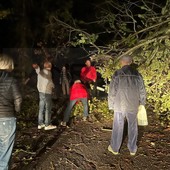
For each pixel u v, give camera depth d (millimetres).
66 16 5883
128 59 3119
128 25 5207
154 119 4320
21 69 6477
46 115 4039
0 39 8898
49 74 3926
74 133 3971
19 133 4012
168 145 3547
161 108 4211
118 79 3076
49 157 3328
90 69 5180
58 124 4324
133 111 3133
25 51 6766
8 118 2588
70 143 3668
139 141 3652
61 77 5852
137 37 4336
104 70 4406
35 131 4078
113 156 3312
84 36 4461
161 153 3365
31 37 7215
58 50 7207
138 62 4137
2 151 2648
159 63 3926
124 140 3652
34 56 6895
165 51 3877
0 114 2564
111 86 3102
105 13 5543
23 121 4453
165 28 3895
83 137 3838
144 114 3248
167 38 3869
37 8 6945
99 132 3980
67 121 4211
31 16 7062
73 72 6652
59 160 3256
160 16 4191
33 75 6402
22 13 6883
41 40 7211
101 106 4668
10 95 2609
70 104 4168
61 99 5703
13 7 6789
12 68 2701
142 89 3117
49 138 3838
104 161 3219
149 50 4020
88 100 4719
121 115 3180
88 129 4094
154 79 4094
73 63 7297
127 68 3104
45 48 6848
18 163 3205
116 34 4781
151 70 3982
